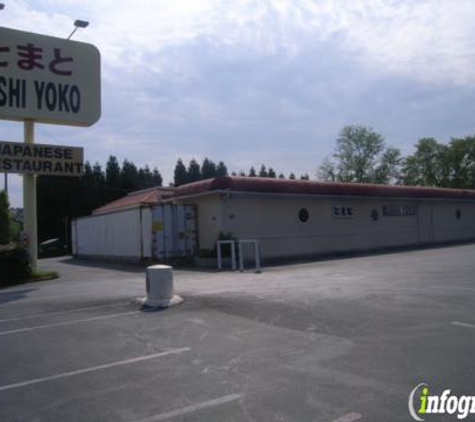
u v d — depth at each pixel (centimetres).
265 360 579
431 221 3017
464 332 665
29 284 1587
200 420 422
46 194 5112
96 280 1554
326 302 905
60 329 804
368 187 2553
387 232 2712
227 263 1931
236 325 761
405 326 707
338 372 526
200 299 991
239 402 457
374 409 429
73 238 3222
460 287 1035
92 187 5391
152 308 934
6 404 483
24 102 1658
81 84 1758
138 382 527
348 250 2481
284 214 2239
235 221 2073
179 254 2127
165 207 2120
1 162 1648
